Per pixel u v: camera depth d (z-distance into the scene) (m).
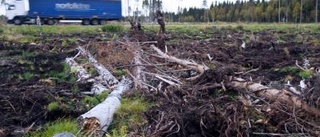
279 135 4.70
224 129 4.85
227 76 7.16
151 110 5.66
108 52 11.74
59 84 8.48
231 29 32.75
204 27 35.47
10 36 22.09
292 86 7.76
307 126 4.89
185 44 15.27
